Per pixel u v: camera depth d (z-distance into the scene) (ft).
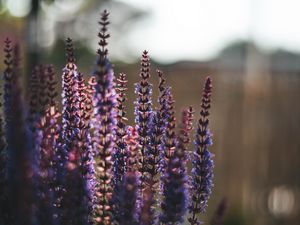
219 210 2.03
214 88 9.63
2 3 8.23
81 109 2.16
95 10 17.78
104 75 2.03
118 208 2.08
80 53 17.28
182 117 2.19
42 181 1.98
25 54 5.65
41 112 2.08
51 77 2.11
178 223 2.06
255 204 7.66
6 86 2.00
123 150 2.19
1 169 2.00
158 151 2.21
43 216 1.94
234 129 9.05
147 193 2.03
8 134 1.99
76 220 1.99
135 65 12.09
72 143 2.11
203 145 2.20
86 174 2.11
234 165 8.84
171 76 11.57
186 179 2.11
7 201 1.99
